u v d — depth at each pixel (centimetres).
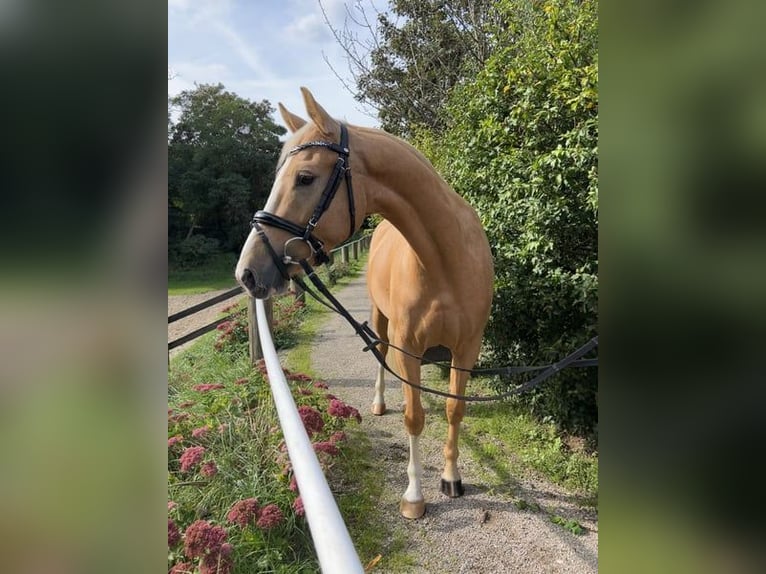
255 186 2852
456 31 943
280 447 246
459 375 246
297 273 181
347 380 470
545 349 336
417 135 874
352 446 327
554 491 276
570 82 304
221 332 537
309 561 201
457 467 273
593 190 284
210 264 2295
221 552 165
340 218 176
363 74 1027
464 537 236
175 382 403
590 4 309
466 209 239
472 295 226
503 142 369
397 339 241
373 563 218
